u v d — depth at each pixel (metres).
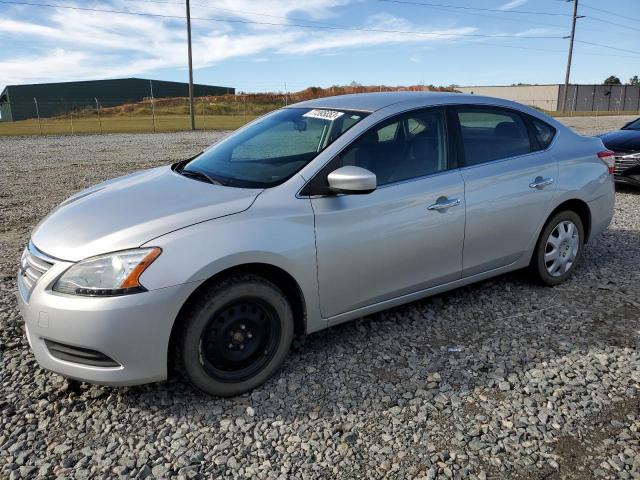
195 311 2.72
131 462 2.44
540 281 4.37
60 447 2.54
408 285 3.53
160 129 29.12
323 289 3.14
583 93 67.00
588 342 3.51
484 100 4.01
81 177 10.86
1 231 6.54
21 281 2.96
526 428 2.66
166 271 2.61
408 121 3.56
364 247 3.22
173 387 3.04
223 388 2.89
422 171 3.53
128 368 2.62
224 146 3.94
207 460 2.46
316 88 51.47
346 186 2.93
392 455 2.48
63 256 2.68
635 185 8.17
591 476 2.34
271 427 2.70
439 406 2.84
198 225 2.75
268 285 2.93
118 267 2.58
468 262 3.79
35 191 9.27
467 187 3.66
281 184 3.07
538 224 4.12
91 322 2.53
